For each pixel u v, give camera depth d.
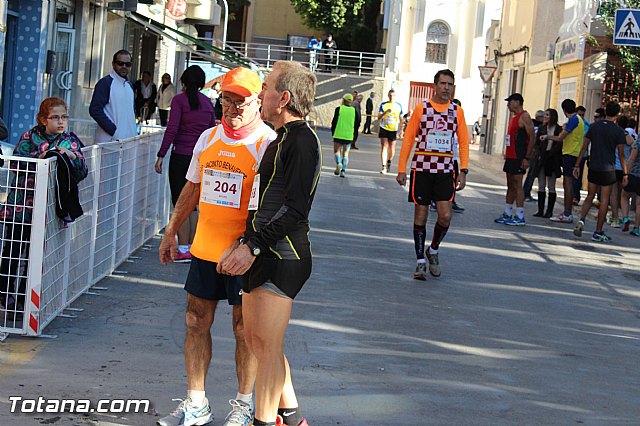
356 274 10.59
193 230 10.37
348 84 55.69
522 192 16.56
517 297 10.16
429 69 56.56
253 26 68.62
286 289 4.92
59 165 7.09
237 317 5.48
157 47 29.34
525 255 13.25
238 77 5.39
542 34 36.00
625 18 15.84
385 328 8.26
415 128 10.50
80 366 6.44
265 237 4.81
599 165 15.38
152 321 7.78
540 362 7.57
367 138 46.28
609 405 6.57
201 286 5.50
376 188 20.75
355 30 61.22
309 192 4.87
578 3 29.11
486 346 7.93
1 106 15.32
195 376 5.53
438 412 6.09
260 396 4.95
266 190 4.92
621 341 8.58
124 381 6.20
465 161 10.70
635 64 23.78
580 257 13.55
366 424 5.75
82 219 8.05
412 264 11.60
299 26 68.75
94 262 8.70
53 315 7.39
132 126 10.86
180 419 5.49
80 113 18.69
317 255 11.60
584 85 27.41
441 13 56.25
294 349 7.32
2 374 6.15
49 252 7.09
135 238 10.60
